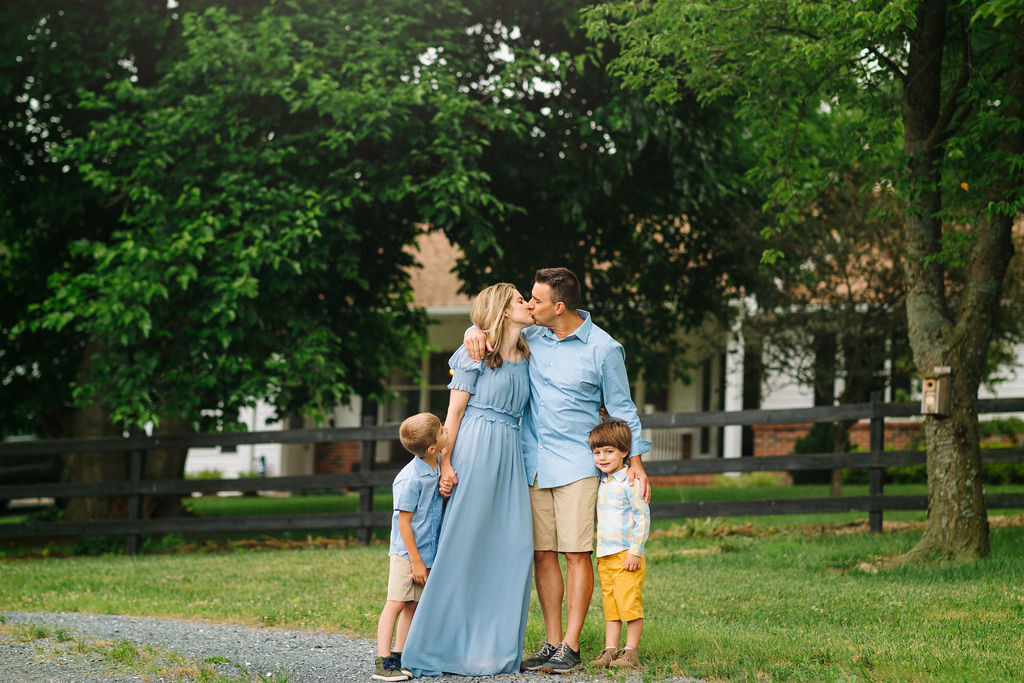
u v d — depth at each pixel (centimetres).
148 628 590
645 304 1423
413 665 456
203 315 1023
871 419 992
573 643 469
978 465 805
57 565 966
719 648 487
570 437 484
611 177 1202
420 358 1744
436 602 459
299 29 1080
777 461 1016
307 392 1228
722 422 1028
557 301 482
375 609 636
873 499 988
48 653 495
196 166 1051
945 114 804
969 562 767
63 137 1236
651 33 880
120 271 999
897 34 793
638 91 1121
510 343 487
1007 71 795
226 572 862
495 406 481
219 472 2314
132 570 896
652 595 679
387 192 1062
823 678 433
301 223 1006
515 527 476
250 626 603
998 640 510
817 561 818
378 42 1087
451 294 2167
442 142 1073
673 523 1151
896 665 449
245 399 1107
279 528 1121
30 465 1881
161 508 1356
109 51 1138
